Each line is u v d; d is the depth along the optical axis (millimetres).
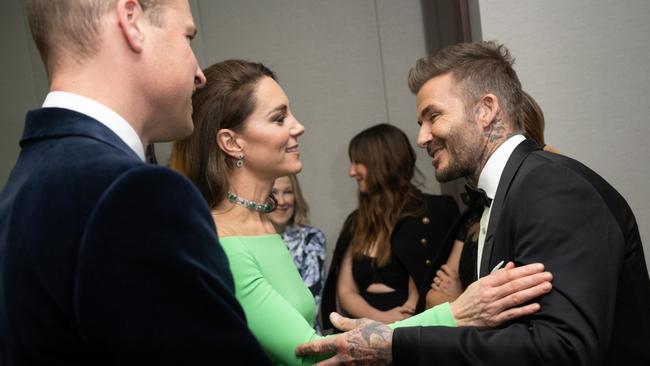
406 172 2604
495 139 1353
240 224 1328
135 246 625
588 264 1096
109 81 768
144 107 810
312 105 3078
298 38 3064
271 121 1333
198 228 680
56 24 762
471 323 1188
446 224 2520
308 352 1208
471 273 1558
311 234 2807
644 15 2297
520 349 1073
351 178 3092
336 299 2719
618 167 2328
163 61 816
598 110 2322
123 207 629
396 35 3018
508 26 2320
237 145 1330
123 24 769
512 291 1122
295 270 1405
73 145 707
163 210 647
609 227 1136
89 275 614
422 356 1140
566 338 1043
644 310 1209
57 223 648
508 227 1211
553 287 1096
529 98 1616
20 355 656
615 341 1195
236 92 1319
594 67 2318
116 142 737
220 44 3072
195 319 643
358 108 3064
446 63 1392
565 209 1135
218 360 654
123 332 614
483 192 1350
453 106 1363
